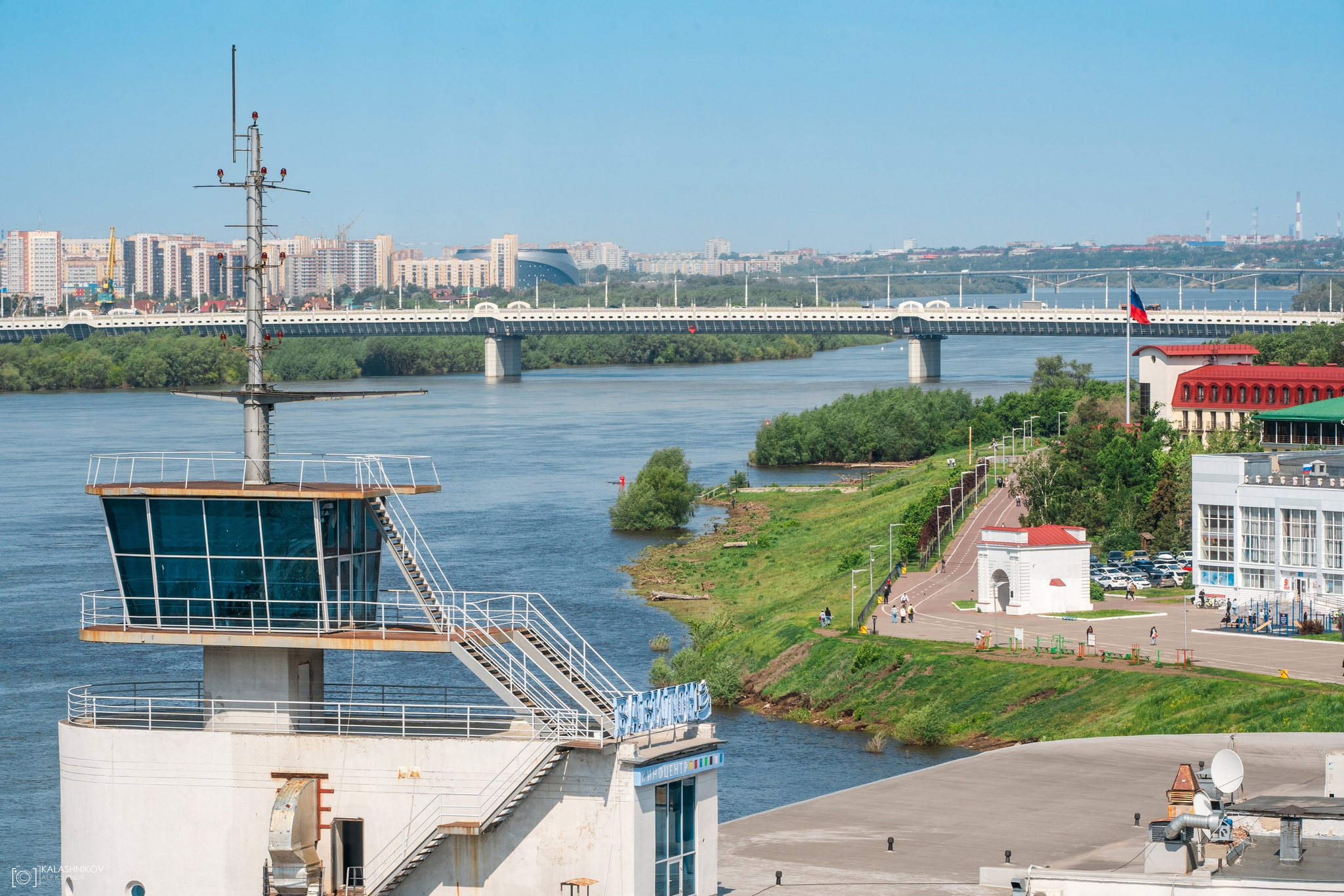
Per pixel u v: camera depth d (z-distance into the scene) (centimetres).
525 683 6209
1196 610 15725
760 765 11356
